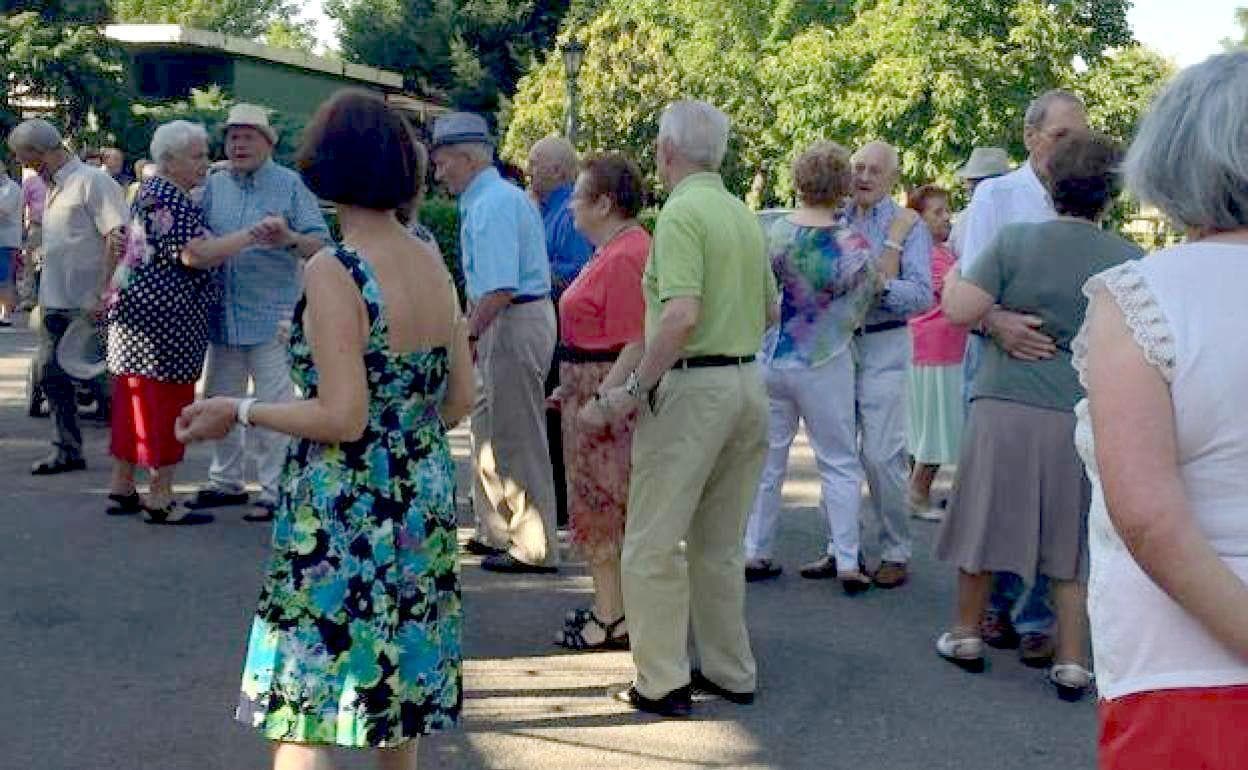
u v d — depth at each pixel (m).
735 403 4.64
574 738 4.59
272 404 3.06
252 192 7.18
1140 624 2.12
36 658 5.21
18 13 26.97
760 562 6.65
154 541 6.91
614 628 5.52
